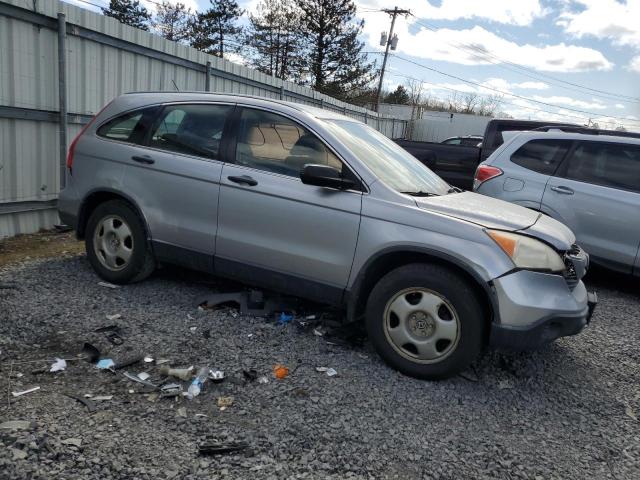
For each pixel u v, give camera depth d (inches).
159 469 100.0
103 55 288.5
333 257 153.8
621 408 141.3
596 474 111.8
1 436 103.5
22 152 251.1
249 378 135.9
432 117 1708.9
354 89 1551.4
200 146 178.5
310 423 119.0
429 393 137.3
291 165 163.8
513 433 123.9
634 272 242.4
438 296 139.6
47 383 127.0
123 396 124.0
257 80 466.0
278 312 178.4
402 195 150.0
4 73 235.6
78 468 97.9
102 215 192.5
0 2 227.9
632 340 191.3
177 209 178.5
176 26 1624.0
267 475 101.0
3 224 250.1
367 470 105.6
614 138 253.3
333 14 1454.2
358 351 157.5
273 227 161.9
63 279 196.5
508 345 135.0
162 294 188.5
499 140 393.1
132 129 191.6
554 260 139.1
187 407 121.6
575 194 251.9
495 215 148.7
